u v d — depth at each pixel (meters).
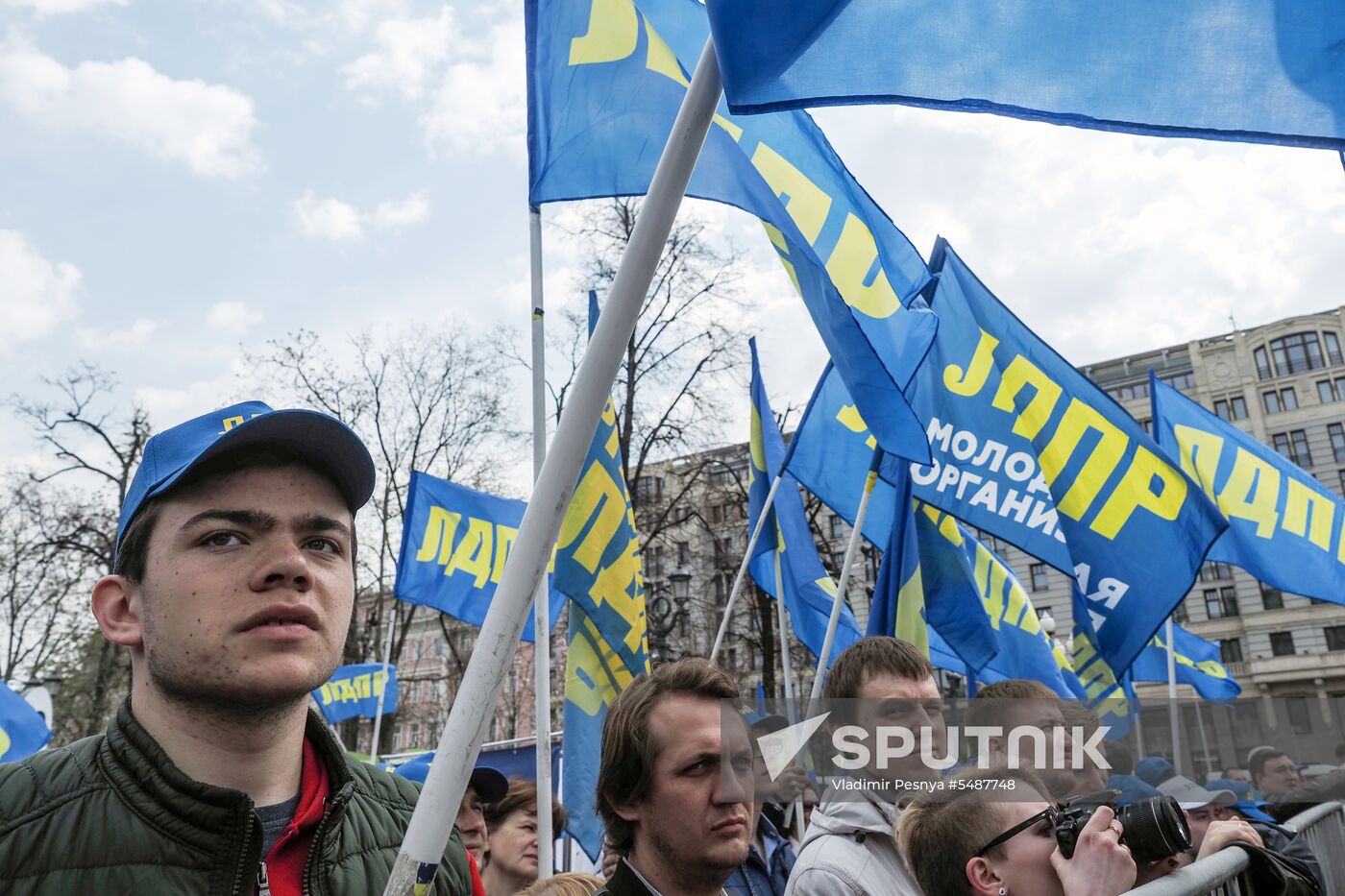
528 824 4.19
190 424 1.55
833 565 22.44
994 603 6.52
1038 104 1.86
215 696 1.43
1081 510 4.93
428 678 31.47
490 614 1.54
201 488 1.48
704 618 21.72
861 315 3.77
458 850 1.79
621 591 4.52
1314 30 1.81
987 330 5.16
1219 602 54.34
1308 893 2.79
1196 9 1.86
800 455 5.75
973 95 1.85
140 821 1.42
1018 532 4.95
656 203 1.70
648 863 2.11
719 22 1.77
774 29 1.80
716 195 3.24
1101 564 4.88
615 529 4.59
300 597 1.48
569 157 3.56
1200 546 4.77
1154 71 1.85
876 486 5.71
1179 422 6.93
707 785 2.06
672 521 20.52
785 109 1.78
